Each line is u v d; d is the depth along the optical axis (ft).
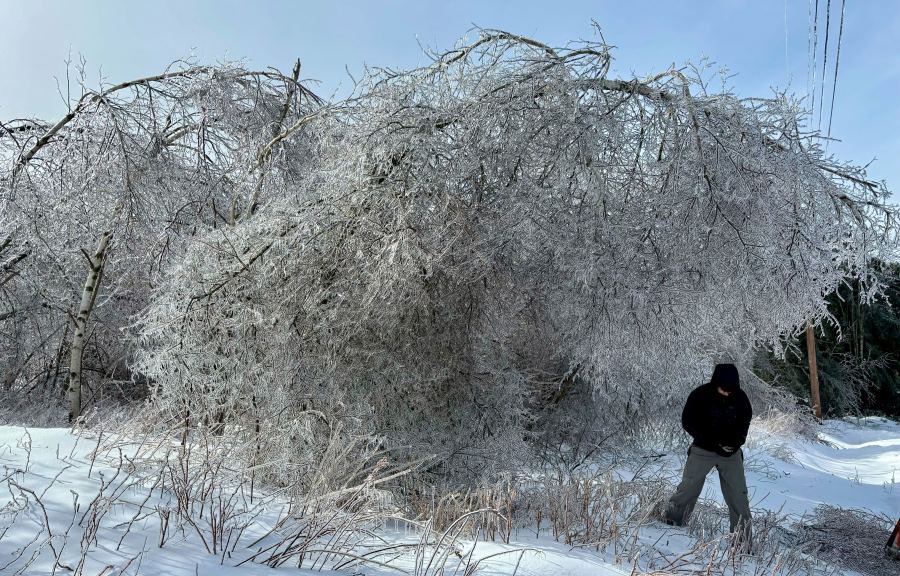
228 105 25.91
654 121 18.16
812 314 20.44
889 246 19.21
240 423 17.58
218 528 11.48
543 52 19.10
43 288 28.68
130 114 24.22
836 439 54.60
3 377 29.89
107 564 9.78
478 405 20.54
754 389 46.83
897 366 77.77
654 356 21.07
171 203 25.59
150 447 15.44
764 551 16.60
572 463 24.85
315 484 13.82
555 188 18.38
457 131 18.94
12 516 10.80
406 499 16.37
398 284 17.39
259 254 18.16
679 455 28.37
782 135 18.34
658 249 18.24
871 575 17.48
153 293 20.80
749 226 17.84
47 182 24.49
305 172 23.29
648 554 14.53
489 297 20.36
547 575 11.78
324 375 17.65
